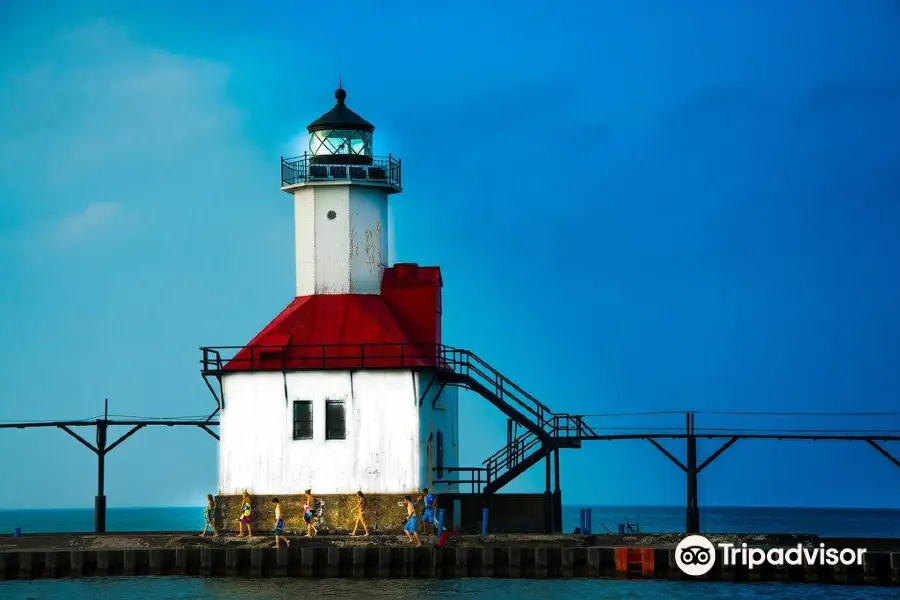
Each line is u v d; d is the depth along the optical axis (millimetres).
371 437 77500
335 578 70562
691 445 83750
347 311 81125
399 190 84875
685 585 68500
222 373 79125
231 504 78500
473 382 81562
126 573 72125
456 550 70750
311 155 84375
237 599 64500
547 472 83000
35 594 67438
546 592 66125
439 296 84062
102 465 89500
